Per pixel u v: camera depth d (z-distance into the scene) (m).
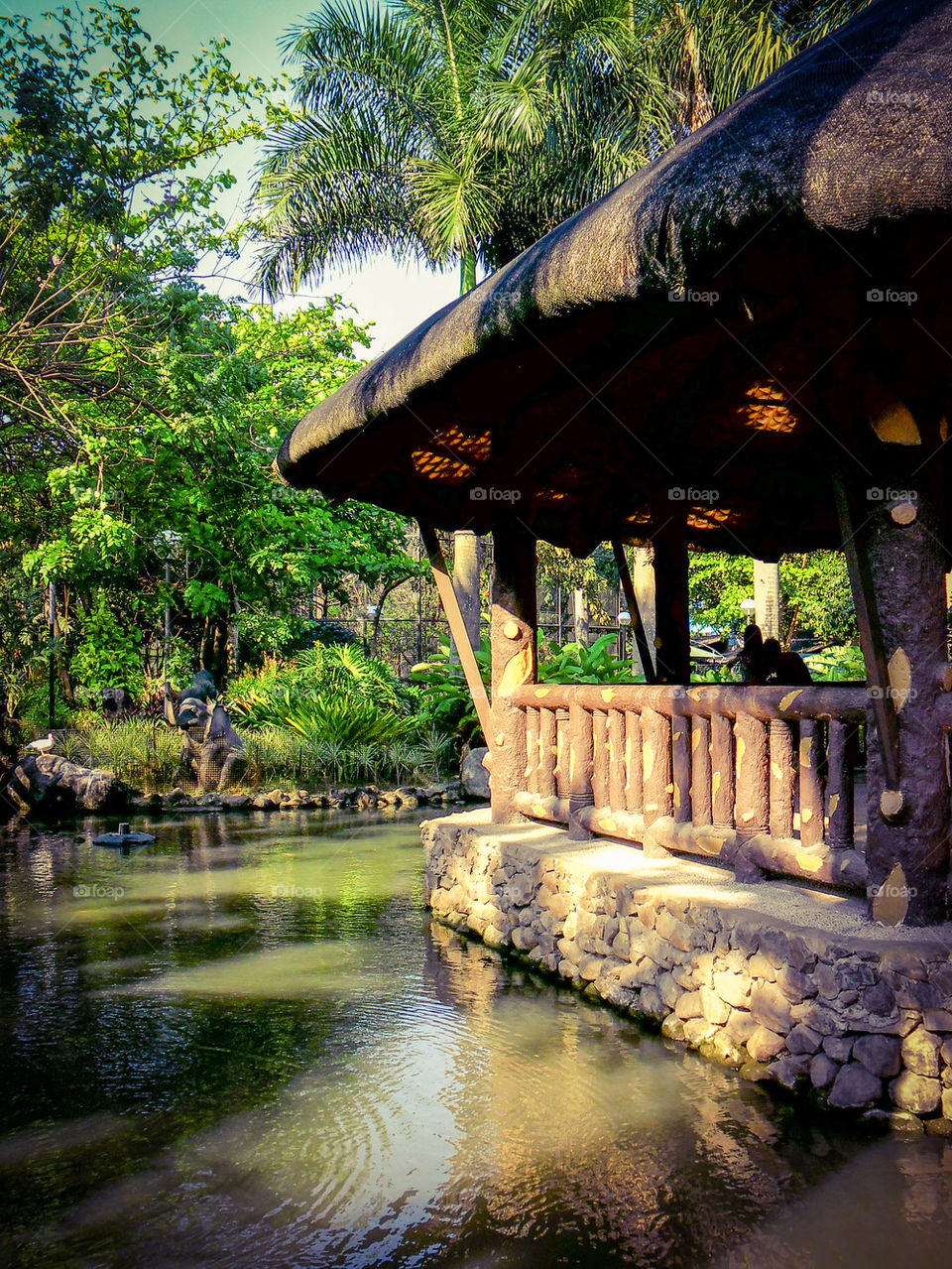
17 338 12.11
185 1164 3.26
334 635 21.88
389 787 14.66
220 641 20.33
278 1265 2.64
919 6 3.28
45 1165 3.27
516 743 6.96
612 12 14.29
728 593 22.47
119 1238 2.79
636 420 6.02
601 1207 2.92
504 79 14.73
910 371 3.46
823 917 3.88
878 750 3.69
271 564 18.00
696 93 14.13
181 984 5.33
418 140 15.52
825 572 21.56
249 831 10.91
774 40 13.12
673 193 3.04
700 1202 2.93
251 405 16.52
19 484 15.87
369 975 5.49
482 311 4.26
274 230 15.52
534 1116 3.59
